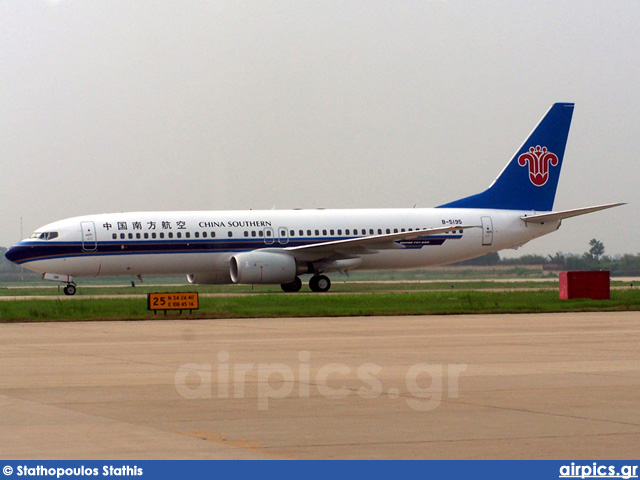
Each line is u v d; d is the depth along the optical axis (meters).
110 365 41.25
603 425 26.67
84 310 77.81
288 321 69.19
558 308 80.44
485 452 23.42
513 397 31.64
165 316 73.31
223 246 112.81
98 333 59.19
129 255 109.94
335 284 153.25
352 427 26.48
